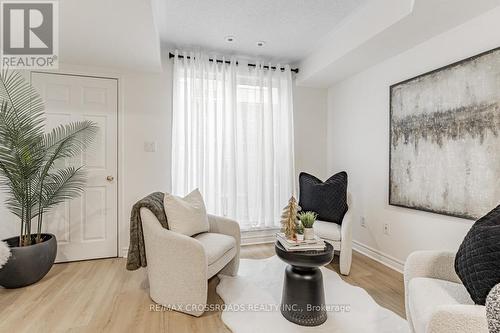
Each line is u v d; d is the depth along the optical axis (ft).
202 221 7.47
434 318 3.23
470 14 6.30
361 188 10.34
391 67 8.95
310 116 12.40
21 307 6.25
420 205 7.79
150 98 10.01
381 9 7.09
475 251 3.76
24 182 7.34
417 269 4.86
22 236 7.54
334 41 9.23
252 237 11.43
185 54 10.16
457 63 6.76
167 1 7.39
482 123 6.22
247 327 5.51
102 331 5.41
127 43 7.53
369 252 9.81
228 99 10.85
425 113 7.63
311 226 6.09
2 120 7.10
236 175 10.89
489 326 2.95
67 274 8.13
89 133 9.30
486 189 6.15
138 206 6.70
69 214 9.14
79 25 6.52
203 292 5.92
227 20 8.36
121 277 7.95
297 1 7.42
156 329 5.49
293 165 11.66
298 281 5.72
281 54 10.91
